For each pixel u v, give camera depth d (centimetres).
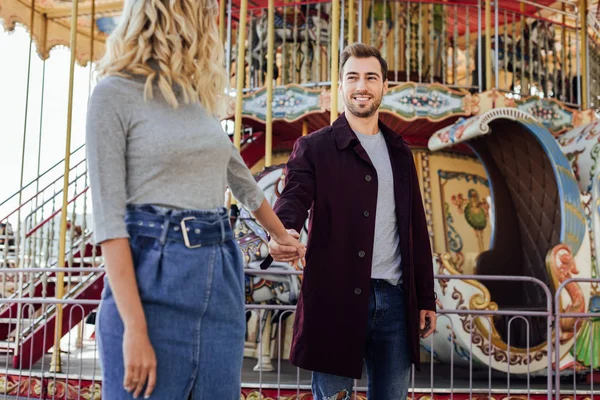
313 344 283
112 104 183
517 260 730
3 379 629
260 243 588
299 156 298
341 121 305
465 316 598
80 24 1138
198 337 187
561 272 625
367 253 288
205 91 199
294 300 596
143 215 185
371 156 305
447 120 789
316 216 293
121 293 175
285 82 865
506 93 797
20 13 1058
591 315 529
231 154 213
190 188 191
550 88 889
